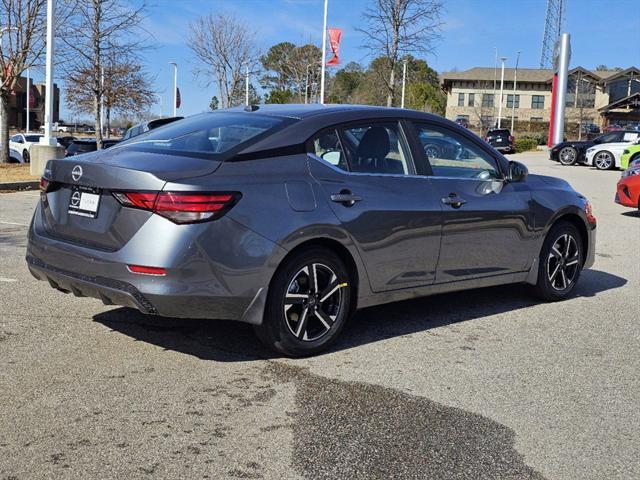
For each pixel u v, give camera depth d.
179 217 3.86
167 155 4.25
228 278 3.98
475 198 5.27
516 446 3.34
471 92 80.94
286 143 4.37
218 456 3.14
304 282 4.38
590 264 6.48
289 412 3.63
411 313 5.66
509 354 4.70
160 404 3.67
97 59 22.52
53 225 4.45
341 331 4.86
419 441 3.36
